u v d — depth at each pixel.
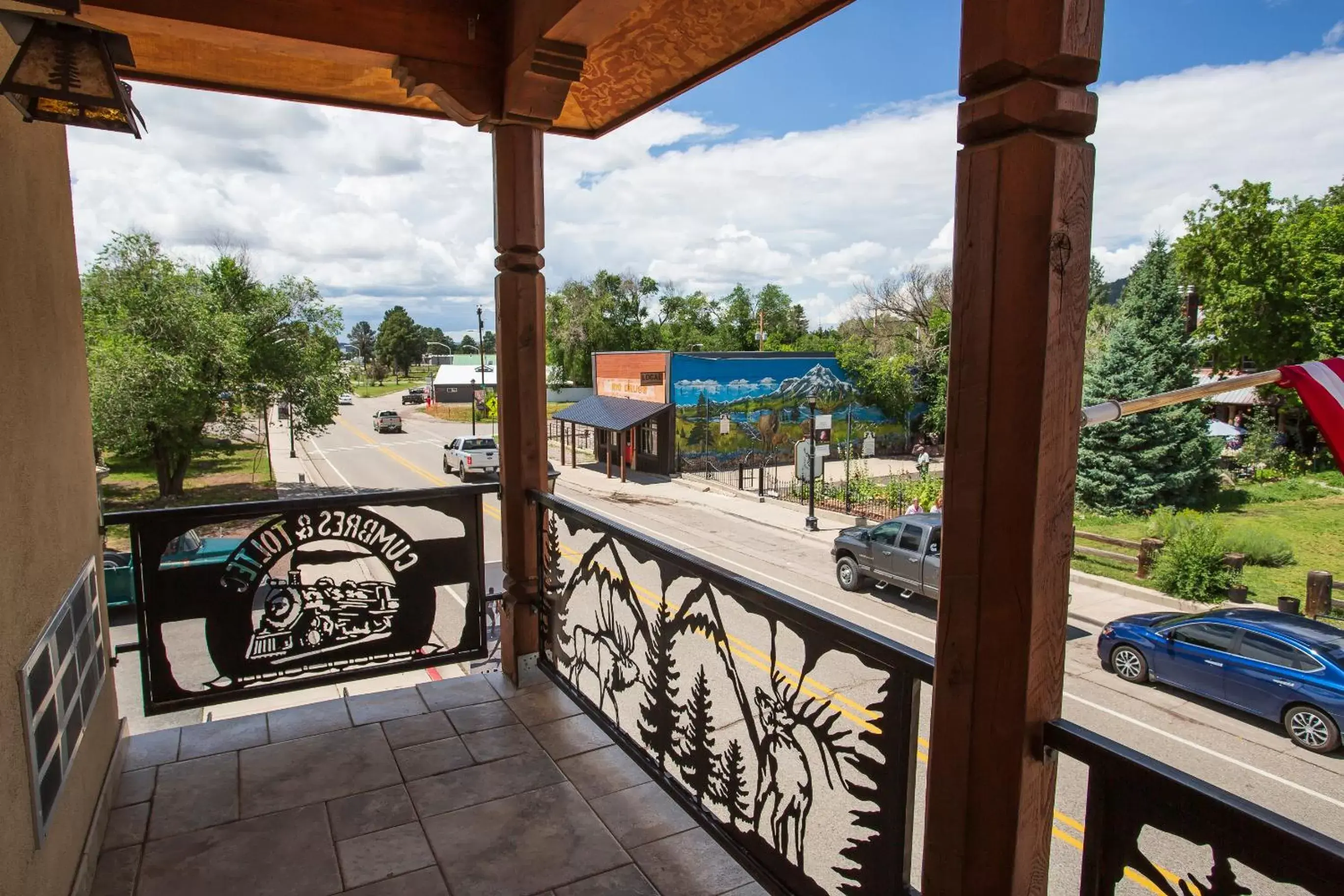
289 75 3.48
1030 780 1.23
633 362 25.98
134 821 2.36
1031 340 1.16
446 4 2.97
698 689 2.22
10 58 2.11
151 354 17.27
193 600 2.88
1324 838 0.86
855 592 11.70
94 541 2.57
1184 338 16.30
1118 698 7.82
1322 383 3.46
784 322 55.41
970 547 1.26
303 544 3.04
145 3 2.53
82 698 2.23
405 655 3.26
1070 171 1.13
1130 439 16.45
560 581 3.21
